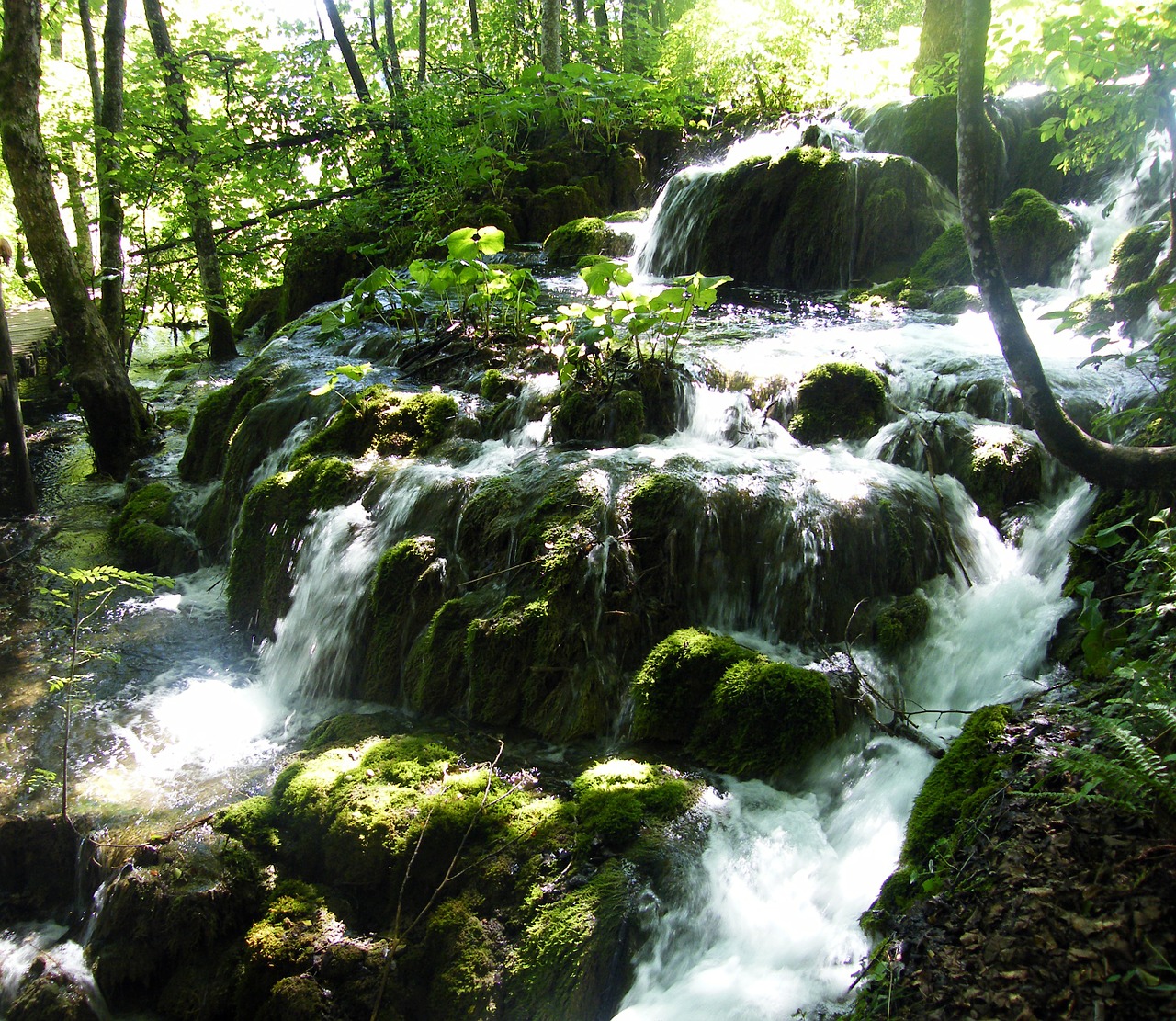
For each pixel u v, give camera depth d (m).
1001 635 4.31
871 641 4.60
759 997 3.05
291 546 5.85
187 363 12.40
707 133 12.74
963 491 5.16
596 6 18.88
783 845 3.61
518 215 11.64
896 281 8.26
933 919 2.77
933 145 9.33
